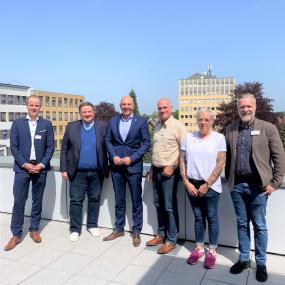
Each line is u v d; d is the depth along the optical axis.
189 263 3.38
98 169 4.10
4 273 3.19
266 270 3.15
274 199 3.53
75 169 4.02
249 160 3.00
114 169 3.98
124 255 3.61
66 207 4.70
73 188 4.09
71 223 4.12
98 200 4.25
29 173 3.91
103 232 4.32
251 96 3.00
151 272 3.21
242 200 3.17
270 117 29.36
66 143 4.09
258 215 3.08
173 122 3.58
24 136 3.86
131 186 3.93
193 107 81.62
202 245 3.48
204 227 3.46
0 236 4.16
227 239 3.79
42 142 3.94
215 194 3.26
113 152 3.89
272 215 3.55
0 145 50.81
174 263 3.41
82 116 4.00
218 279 3.08
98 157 4.02
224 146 3.18
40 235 4.20
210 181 3.17
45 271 3.23
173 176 3.61
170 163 3.55
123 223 4.15
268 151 2.95
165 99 3.58
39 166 3.89
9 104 53.91
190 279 3.08
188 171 3.32
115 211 4.18
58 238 4.11
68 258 3.53
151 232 4.20
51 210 4.80
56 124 65.00
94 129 4.05
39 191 4.02
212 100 80.62
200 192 3.20
